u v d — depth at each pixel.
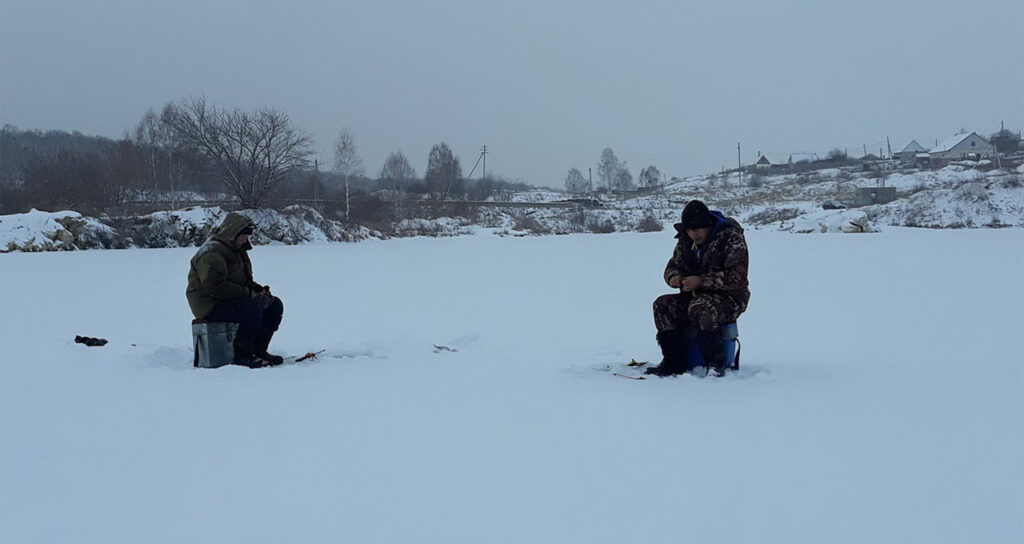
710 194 97.81
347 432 4.79
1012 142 118.19
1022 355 7.41
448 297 13.68
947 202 51.31
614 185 136.25
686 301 6.65
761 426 4.80
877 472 3.93
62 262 24.44
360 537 3.21
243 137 41.94
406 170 83.19
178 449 4.46
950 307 11.16
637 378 6.39
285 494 3.71
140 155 53.56
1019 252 23.16
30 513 3.51
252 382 6.37
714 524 3.30
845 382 6.12
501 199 92.06
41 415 5.27
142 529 3.32
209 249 7.26
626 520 3.35
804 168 127.94
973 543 3.09
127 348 8.25
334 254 28.23
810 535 3.18
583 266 21.02
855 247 27.14
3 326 10.32
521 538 3.18
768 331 9.28
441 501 3.60
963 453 4.23
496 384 6.25
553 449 4.39
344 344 8.47
